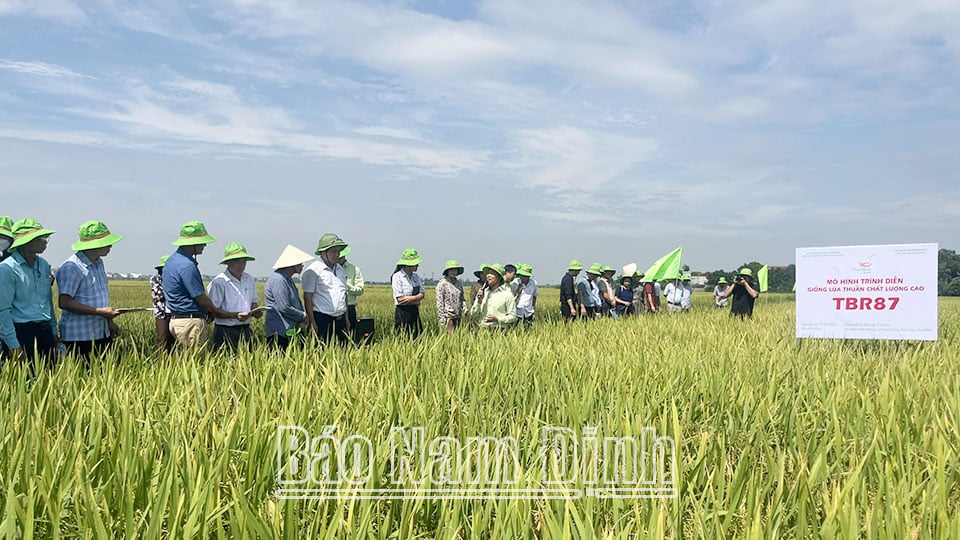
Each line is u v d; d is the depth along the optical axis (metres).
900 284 10.55
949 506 3.79
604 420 5.15
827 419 5.25
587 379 6.43
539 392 5.98
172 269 8.55
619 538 3.12
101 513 3.39
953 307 31.42
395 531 3.46
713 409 5.68
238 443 4.46
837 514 3.34
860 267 10.81
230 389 5.85
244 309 9.33
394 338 9.09
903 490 3.68
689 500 3.81
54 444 4.14
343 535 3.23
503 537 3.24
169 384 5.96
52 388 5.41
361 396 5.38
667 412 5.18
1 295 7.01
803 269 11.21
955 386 6.02
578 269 17.17
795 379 6.88
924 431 4.91
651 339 10.88
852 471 3.90
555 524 3.13
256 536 3.13
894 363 7.88
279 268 9.96
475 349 8.75
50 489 3.39
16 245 7.20
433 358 7.56
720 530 3.21
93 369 6.46
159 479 3.67
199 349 7.46
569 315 17.23
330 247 10.52
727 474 4.30
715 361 7.84
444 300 13.01
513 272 15.27
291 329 9.27
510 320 11.76
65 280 7.83
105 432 4.62
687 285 24.72
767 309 25.44
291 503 3.24
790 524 3.73
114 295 32.50
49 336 7.70
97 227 8.03
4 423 4.47
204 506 3.33
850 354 9.16
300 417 4.76
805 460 4.16
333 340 8.38
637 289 22.92
